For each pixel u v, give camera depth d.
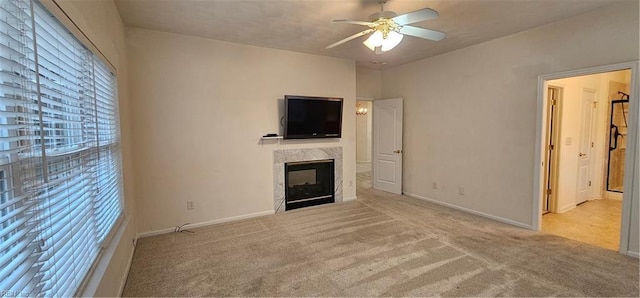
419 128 5.09
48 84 1.26
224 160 3.92
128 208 2.88
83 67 1.69
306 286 2.33
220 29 3.39
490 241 3.19
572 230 3.55
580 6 2.82
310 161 4.64
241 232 3.54
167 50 3.49
